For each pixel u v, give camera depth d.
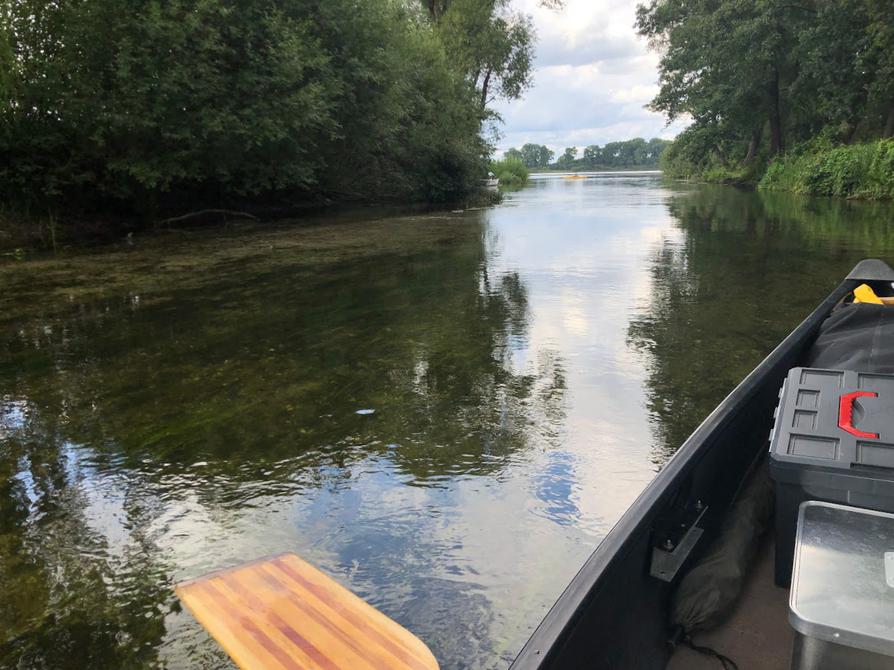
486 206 23.02
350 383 4.56
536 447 3.50
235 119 13.99
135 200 15.15
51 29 12.80
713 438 1.93
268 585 1.57
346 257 10.64
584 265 9.41
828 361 2.51
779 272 8.40
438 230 14.86
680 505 1.76
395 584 2.43
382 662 1.33
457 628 2.20
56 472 3.38
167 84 12.88
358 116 18.73
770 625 1.75
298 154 17.36
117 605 2.37
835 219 15.20
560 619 1.18
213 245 12.30
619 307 6.63
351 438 3.68
